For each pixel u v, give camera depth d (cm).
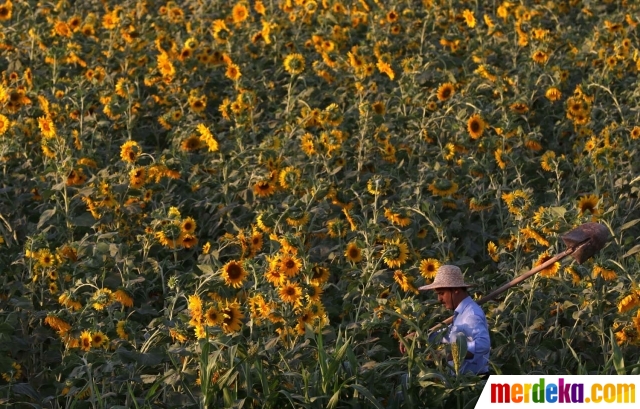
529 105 2011
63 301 1220
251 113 1944
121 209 1555
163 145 2092
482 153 1808
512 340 1228
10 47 2373
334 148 1700
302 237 1448
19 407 1163
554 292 1295
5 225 1611
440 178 1588
